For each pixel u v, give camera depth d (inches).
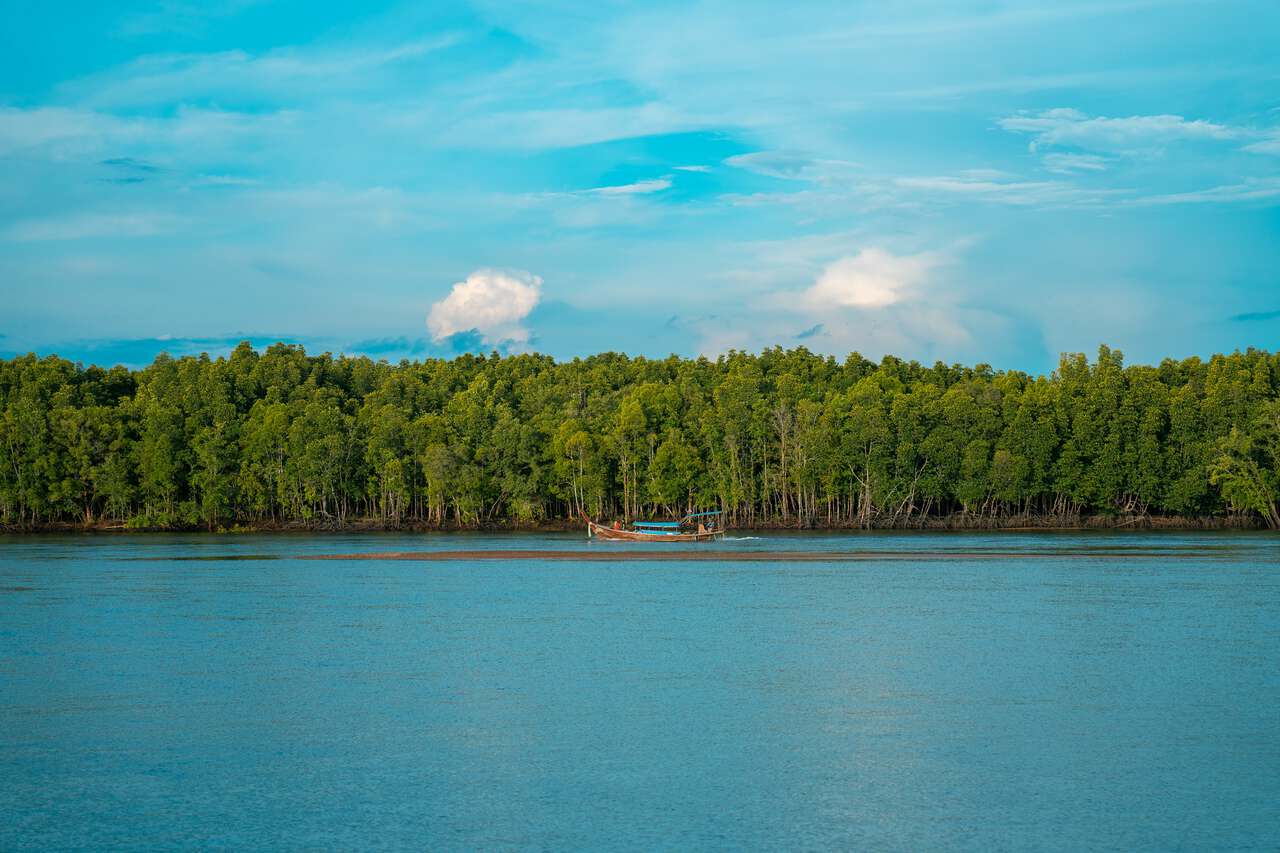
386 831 1321.4
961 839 1289.4
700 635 2669.8
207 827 1337.4
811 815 1366.9
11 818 1369.3
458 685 2080.5
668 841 1285.7
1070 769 1542.8
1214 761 1576.0
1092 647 2474.2
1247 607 3157.0
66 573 4466.0
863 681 2105.1
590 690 2032.5
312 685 2081.7
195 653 2429.9
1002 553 5556.1
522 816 1366.9
